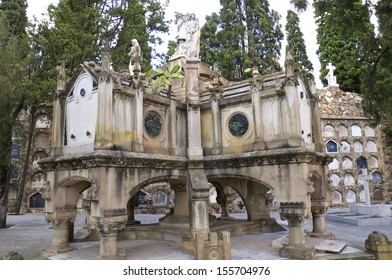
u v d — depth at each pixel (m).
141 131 11.29
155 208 30.28
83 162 10.16
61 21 23.25
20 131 23.66
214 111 12.93
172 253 11.05
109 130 10.27
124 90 10.93
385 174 34.38
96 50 23.33
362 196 33.59
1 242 15.73
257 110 11.69
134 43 12.31
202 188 11.45
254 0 37.66
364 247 12.11
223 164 12.20
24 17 32.25
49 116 26.70
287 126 10.89
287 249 10.27
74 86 11.87
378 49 14.64
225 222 15.73
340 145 34.31
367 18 14.41
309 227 18.77
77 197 12.32
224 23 37.44
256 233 15.54
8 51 22.30
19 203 27.28
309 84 13.82
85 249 12.20
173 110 12.80
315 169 12.50
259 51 35.44
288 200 10.48
